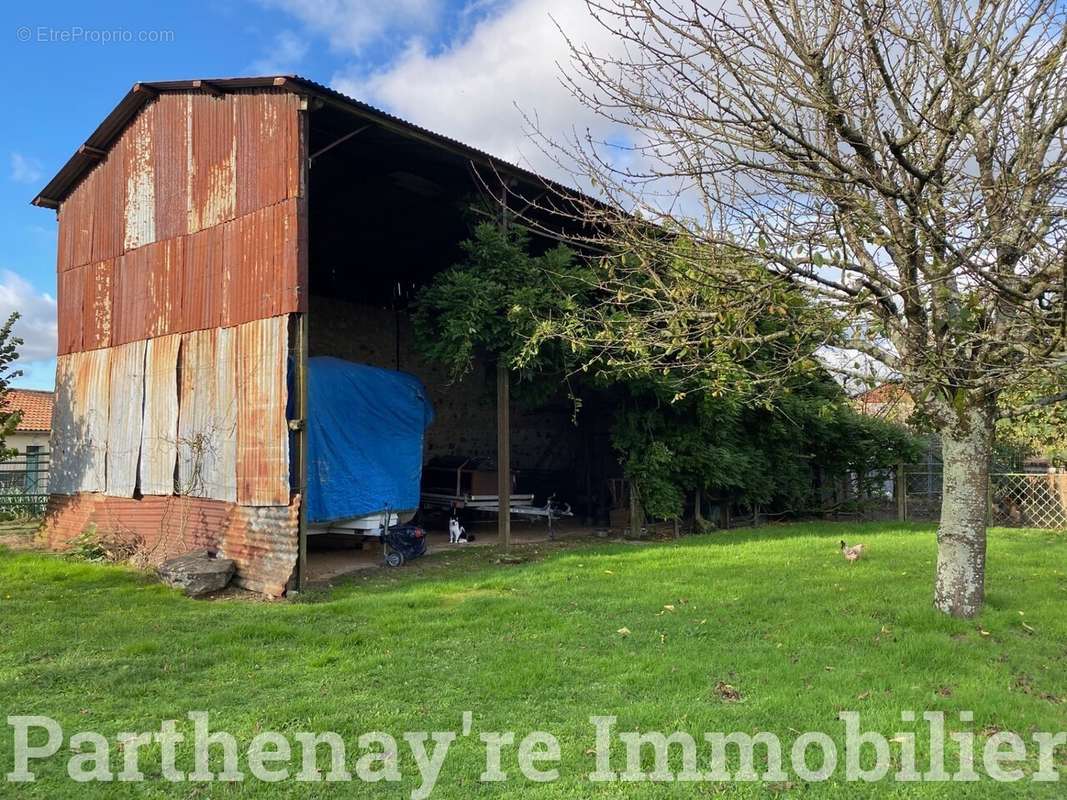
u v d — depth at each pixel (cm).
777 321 588
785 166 487
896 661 507
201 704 452
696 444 1270
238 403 910
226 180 959
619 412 1304
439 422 1611
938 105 484
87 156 1212
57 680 498
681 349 557
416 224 1358
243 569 861
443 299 1021
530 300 993
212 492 940
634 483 1281
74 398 1247
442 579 871
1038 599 665
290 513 823
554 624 615
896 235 464
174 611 703
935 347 457
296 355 850
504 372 1080
